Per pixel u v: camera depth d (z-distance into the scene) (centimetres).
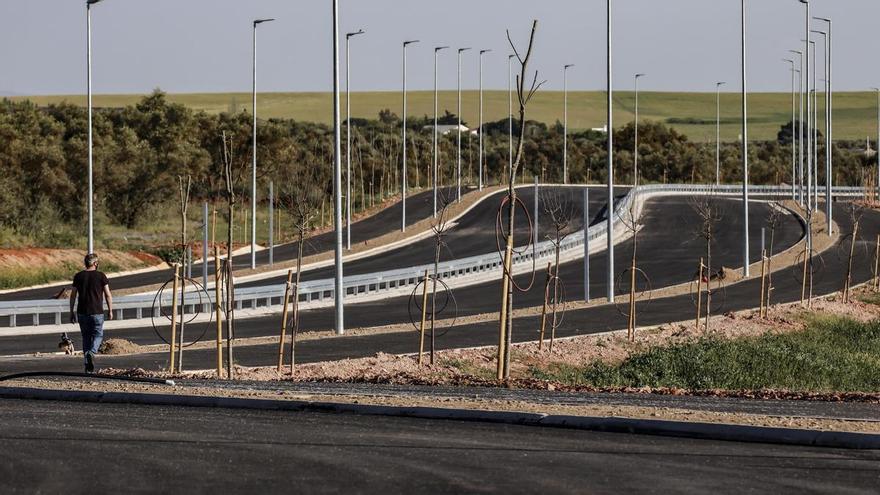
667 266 10875
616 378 4662
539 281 9788
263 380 3734
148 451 2208
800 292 8681
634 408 2770
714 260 11256
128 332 6272
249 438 2366
